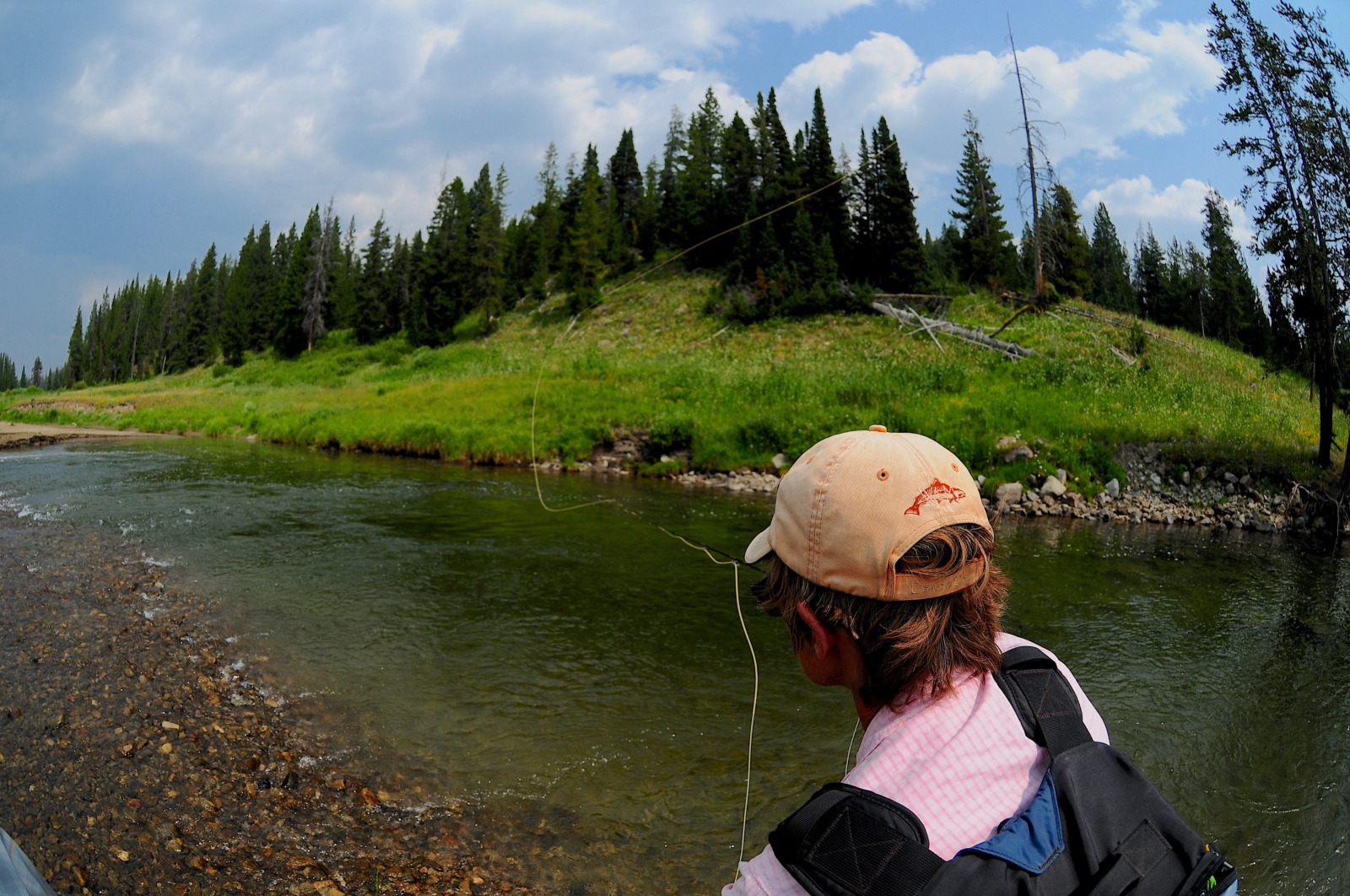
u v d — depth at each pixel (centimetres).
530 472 1641
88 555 740
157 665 476
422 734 409
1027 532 1087
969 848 75
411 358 4925
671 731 421
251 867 294
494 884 296
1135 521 1215
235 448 1983
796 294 3797
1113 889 74
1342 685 516
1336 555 998
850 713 446
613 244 6075
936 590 86
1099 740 92
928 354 2733
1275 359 1558
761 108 5169
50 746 366
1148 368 2067
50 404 3547
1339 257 1366
